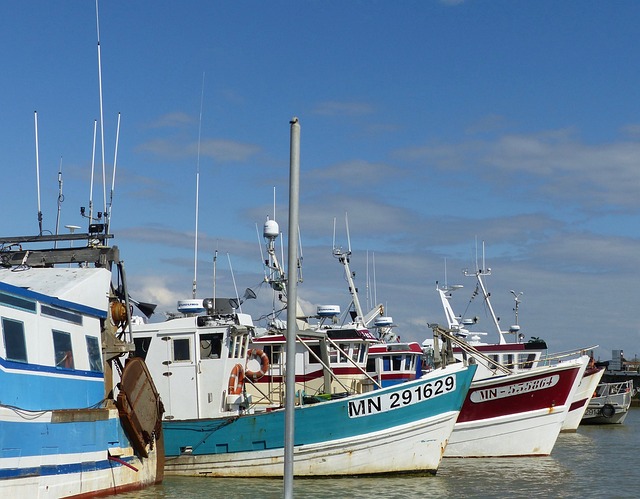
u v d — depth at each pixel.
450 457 30.33
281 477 22.02
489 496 21.28
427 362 37.81
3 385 14.88
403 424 22.41
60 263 20.08
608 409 52.41
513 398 30.27
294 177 10.38
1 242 20.44
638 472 26.16
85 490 17.11
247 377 24.95
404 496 20.05
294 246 10.55
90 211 20.25
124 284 20.16
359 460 22.20
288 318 10.68
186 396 23.11
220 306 24.11
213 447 22.22
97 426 17.70
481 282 42.72
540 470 26.66
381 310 38.19
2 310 15.23
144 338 23.50
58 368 16.86
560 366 30.31
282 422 22.08
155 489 20.02
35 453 15.31
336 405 22.23
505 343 39.75
